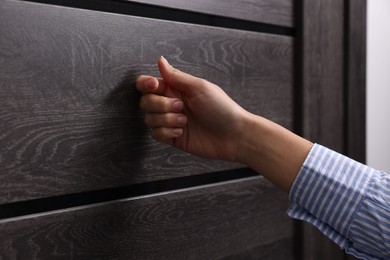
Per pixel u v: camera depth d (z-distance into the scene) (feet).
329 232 2.06
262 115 2.87
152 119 2.15
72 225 2.04
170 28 2.34
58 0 1.99
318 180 2.02
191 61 2.45
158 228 2.37
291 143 2.16
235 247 2.77
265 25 2.93
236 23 2.75
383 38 4.00
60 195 2.03
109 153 2.14
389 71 4.10
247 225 2.85
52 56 1.92
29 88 1.86
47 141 1.93
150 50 2.27
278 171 2.16
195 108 2.19
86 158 2.06
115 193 2.24
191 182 2.58
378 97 3.99
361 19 3.49
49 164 1.94
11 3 1.79
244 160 2.29
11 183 1.84
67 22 1.96
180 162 2.46
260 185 2.93
